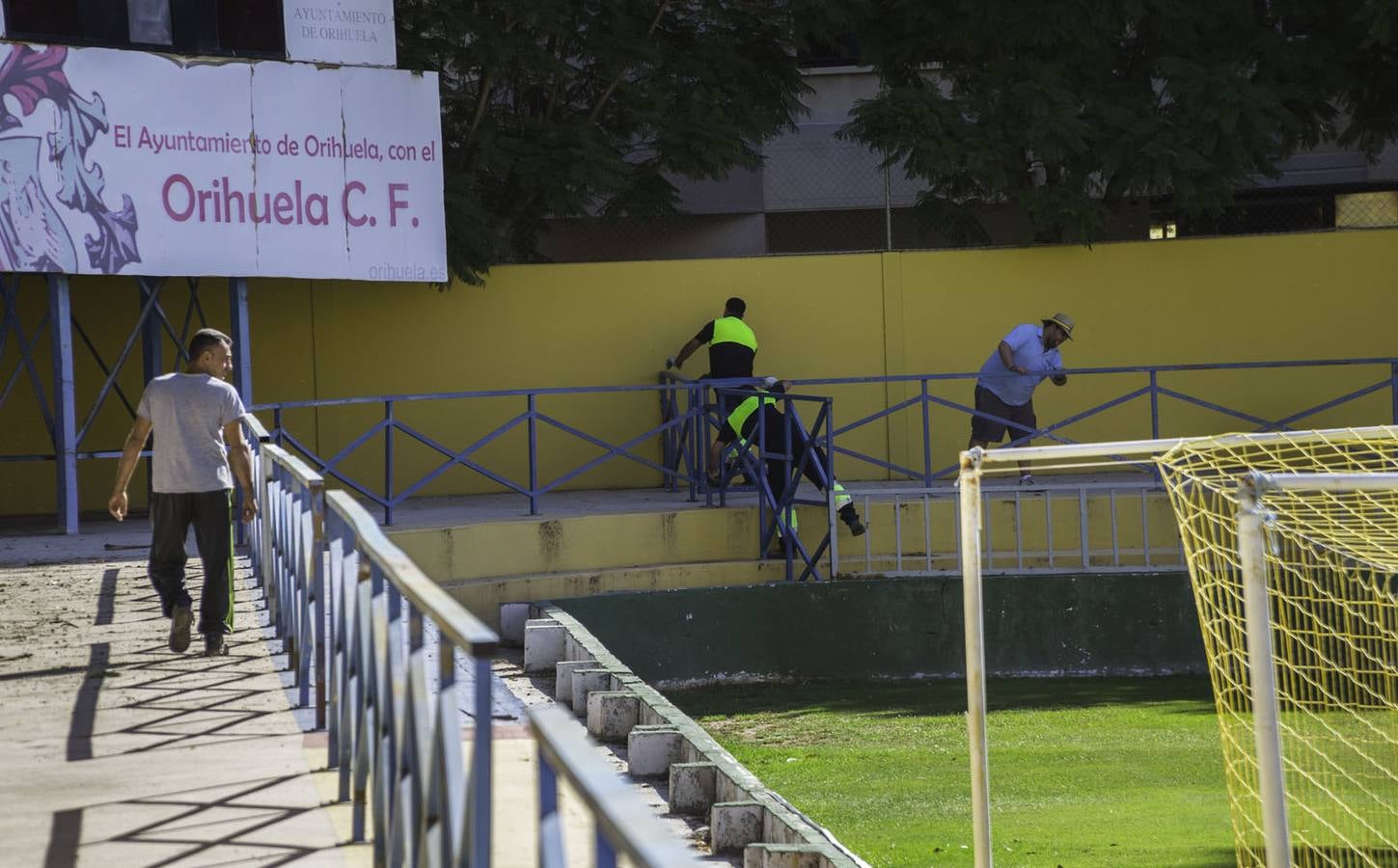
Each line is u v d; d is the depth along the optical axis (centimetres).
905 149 6094
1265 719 2338
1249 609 2356
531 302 6116
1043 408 6216
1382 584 3816
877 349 6231
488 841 1241
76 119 4797
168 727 2555
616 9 6181
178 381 3138
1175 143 5912
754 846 2514
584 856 1886
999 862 2883
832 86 8338
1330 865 2848
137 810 2091
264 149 5100
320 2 5222
